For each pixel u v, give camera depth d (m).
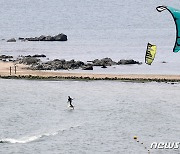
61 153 192.75
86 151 197.12
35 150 198.00
